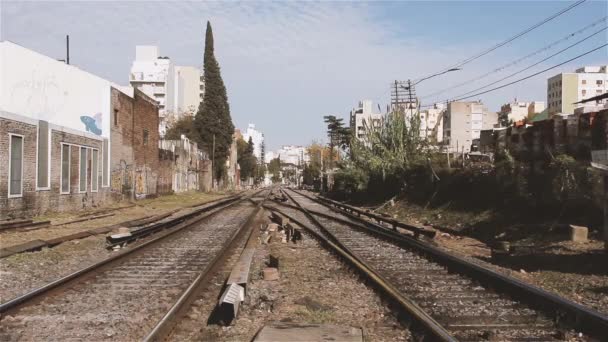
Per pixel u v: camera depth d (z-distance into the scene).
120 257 13.77
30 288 10.80
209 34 87.62
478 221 23.34
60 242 17.19
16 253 14.58
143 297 9.78
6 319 8.10
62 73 34.38
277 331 7.25
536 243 16.89
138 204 40.72
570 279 11.27
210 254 15.46
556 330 7.64
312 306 9.08
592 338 7.18
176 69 135.38
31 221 22.06
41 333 7.49
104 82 38.16
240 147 158.50
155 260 14.26
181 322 7.97
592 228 16.67
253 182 180.12
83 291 10.27
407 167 40.50
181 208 39.16
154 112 52.19
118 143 40.53
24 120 24.88
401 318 8.17
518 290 9.62
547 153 22.19
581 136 20.42
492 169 26.20
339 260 14.34
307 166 143.75
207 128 87.38
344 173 50.88
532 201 20.92
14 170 23.95
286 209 39.59
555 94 131.25
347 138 103.69
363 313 8.70
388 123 45.75
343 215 33.66
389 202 39.19
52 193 28.31
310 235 20.98
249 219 28.36
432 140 44.59
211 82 87.69
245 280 9.50
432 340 6.99
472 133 117.94
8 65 30.20
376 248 16.86
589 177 17.83
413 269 12.88
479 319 8.25
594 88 127.31
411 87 55.75
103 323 7.99
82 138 32.81
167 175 58.97
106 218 27.84
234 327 7.73
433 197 32.12
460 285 10.93
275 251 16.25
